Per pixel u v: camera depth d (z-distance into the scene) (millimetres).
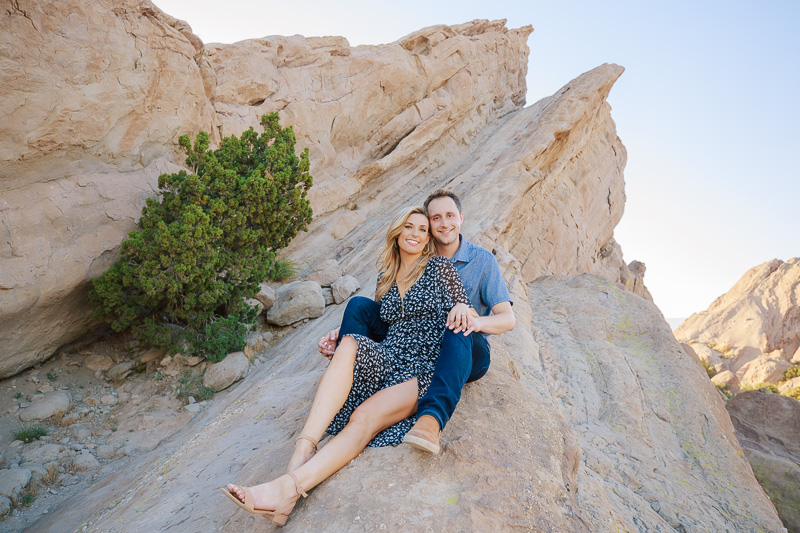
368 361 2607
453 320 2656
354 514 2203
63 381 10312
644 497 6156
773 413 12594
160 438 9320
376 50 23016
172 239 10188
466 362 2596
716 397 8570
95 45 10508
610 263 32375
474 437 2684
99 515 4352
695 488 6504
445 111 25047
